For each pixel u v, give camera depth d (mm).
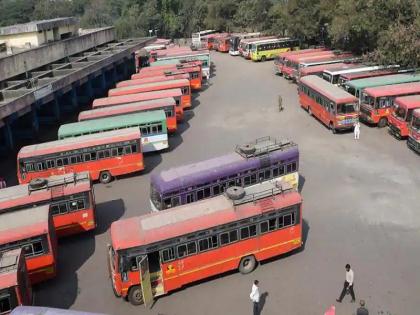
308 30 64312
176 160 31250
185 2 102875
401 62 41094
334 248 19750
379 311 15914
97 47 58094
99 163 27641
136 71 62531
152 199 21641
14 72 37750
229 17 96000
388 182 25656
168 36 103625
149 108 33688
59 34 52875
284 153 23125
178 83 41625
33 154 25891
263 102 45062
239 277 18328
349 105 33250
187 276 17406
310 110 39156
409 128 30219
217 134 36250
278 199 18281
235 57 74125
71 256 20688
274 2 86438
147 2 102125
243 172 22172
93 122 30719
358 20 45062
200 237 17125
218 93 50156
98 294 17938
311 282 17656
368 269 18188
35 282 18406
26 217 18578
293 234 18828
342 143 32281
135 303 17031
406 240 20016
